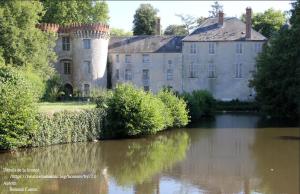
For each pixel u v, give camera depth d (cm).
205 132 3881
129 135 3544
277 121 4744
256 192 2000
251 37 6278
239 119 4975
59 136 3066
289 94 4619
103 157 2708
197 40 6322
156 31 7012
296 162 2609
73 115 3167
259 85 5038
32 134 2884
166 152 2923
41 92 4462
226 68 6334
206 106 5178
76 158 2648
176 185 2088
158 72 6378
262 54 5284
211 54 6341
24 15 4444
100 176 2227
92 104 4119
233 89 6341
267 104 5006
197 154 2850
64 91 5569
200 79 6369
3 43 4269
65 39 6091
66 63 6106
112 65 6397
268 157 2756
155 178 2211
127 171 2347
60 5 6241
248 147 3116
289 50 4675
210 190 2019
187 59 6356
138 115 3428
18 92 2752
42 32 5031
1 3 4334
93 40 5962
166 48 6394
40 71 4644
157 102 3672
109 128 3441
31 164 2442
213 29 6450
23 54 4391
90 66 5975
